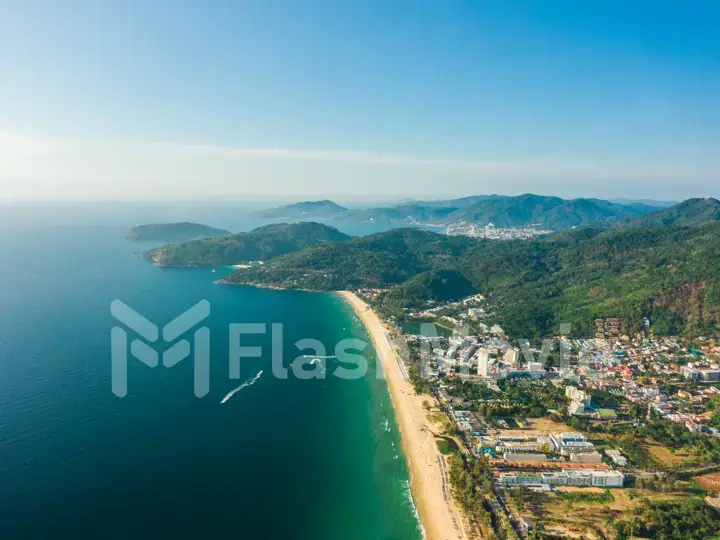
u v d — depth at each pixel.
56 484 153.75
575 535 141.50
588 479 166.25
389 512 154.50
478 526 147.88
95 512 142.50
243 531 140.75
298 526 145.50
